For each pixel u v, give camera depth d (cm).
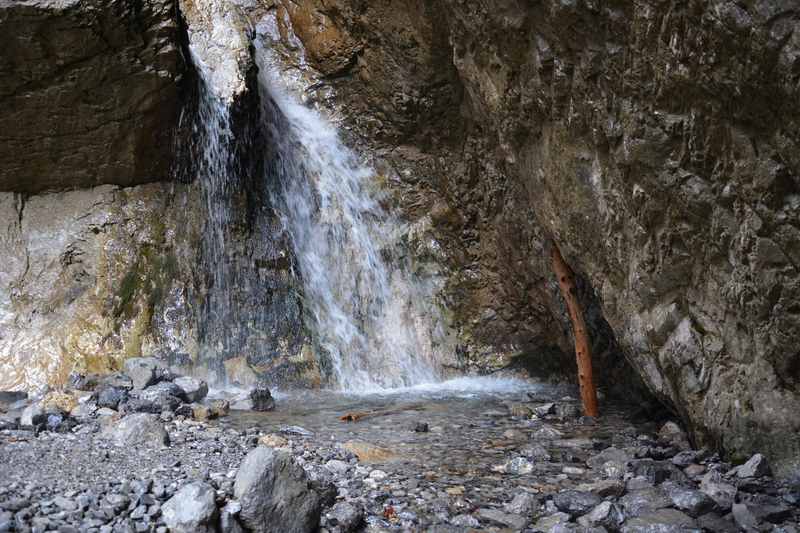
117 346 830
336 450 565
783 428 469
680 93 470
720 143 457
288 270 958
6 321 812
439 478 511
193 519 373
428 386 907
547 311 890
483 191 920
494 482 504
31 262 852
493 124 776
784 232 430
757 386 482
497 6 614
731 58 418
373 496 462
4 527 354
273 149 1030
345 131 1045
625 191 551
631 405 779
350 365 929
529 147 691
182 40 925
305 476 412
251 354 887
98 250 874
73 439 544
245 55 1033
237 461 506
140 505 395
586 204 611
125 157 898
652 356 583
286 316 924
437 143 981
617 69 515
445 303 968
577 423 694
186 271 898
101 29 817
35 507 382
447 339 957
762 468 474
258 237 958
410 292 978
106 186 910
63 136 862
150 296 871
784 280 440
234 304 909
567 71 571
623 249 582
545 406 736
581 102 570
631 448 579
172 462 490
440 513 443
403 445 601
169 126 916
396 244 993
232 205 954
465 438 628
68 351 800
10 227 862
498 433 648
